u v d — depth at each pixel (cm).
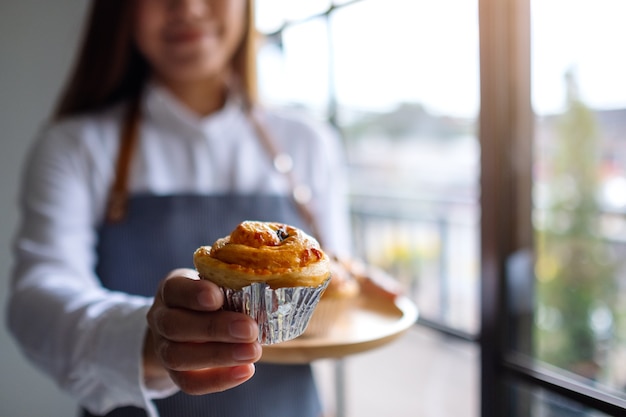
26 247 53
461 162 126
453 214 129
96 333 41
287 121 72
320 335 46
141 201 60
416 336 147
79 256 55
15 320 48
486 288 59
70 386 43
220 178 65
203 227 60
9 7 107
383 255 139
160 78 65
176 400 55
